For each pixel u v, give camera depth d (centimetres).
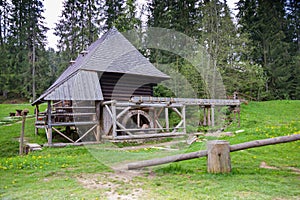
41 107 2322
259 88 2183
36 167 518
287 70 2378
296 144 684
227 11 1886
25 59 3133
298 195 327
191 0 1628
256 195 328
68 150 797
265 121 1271
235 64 1792
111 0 2411
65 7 3044
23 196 339
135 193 347
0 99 2986
